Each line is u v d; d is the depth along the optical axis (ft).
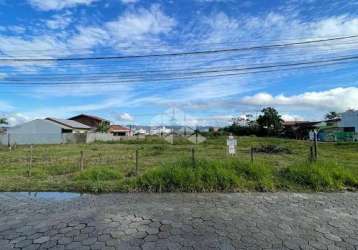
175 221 15.65
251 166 26.17
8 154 62.18
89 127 176.35
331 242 12.91
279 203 19.29
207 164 26.48
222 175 24.23
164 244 12.72
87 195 21.80
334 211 17.49
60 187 23.99
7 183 25.62
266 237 13.46
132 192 22.66
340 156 54.54
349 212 17.28
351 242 12.91
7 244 12.74
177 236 13.58
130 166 38.63
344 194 21.89
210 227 14.75
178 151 65.62
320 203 19.29
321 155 56.75
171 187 23.24
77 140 119.55
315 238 13.34
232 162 27.14
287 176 25.85
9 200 20.31
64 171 34.71
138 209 17.87
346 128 136.05
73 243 12.82
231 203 19.30
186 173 24.29
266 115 171.32
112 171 28.76
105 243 12.82
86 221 15.58
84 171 29.19
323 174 24.61
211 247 12.41
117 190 23.03
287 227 14.75
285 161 44.55
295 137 152.05
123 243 12.83
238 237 13.46
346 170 26.55
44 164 42.50
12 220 15.85
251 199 20.36
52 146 92.02
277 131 169.07
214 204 19.07
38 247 12.43
